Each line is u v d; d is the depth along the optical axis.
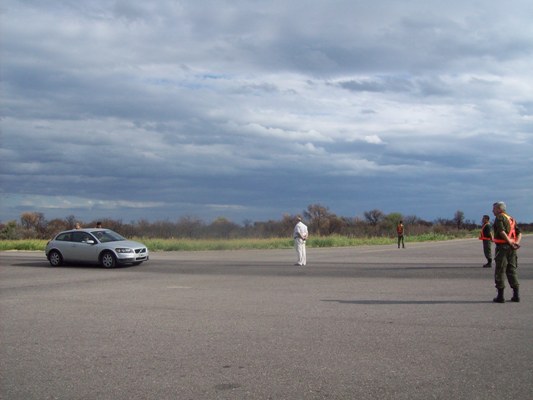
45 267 24.34
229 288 15.86
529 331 9.36
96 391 6.40
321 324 10.12
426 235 67.56
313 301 13.01
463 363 7.38
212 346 8.48
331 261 26.52
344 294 14.20
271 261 26.92
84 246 24.06
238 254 33.31
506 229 12.44
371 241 51.25
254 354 7.97
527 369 7.09
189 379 6.81
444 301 12.84
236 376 6.91
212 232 54.12
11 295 14.83
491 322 10.17
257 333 9.38
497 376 6.79
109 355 8.02
